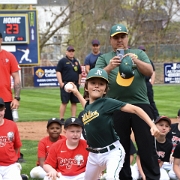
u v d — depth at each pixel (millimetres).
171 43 64438
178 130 12203
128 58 9422
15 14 37469
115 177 7973
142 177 10742
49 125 11492
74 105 20266
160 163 11930
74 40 59938
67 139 9789
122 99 9828
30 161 13297
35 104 30125
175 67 46000
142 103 9844
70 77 20312
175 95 35375
